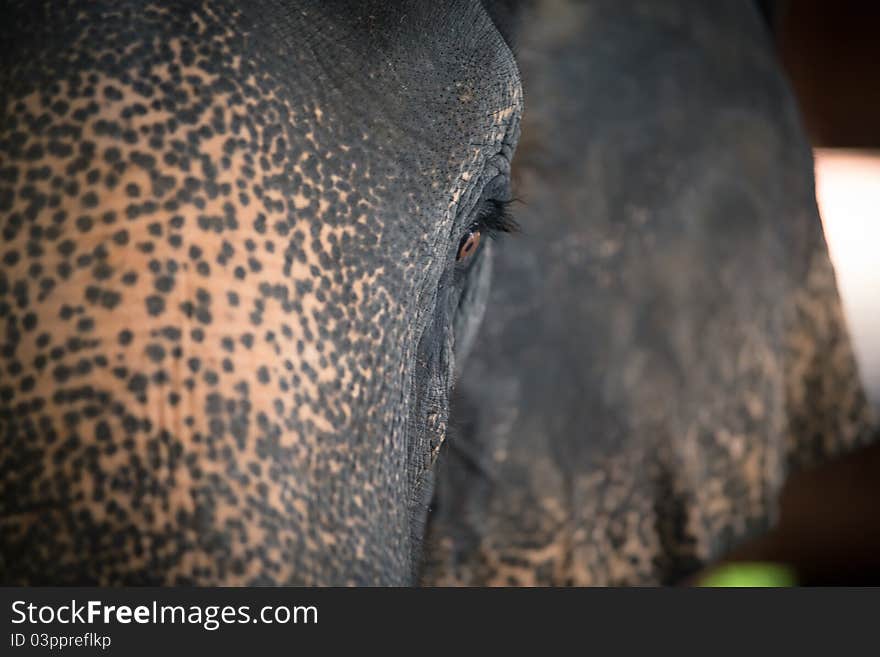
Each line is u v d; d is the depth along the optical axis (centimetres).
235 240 133
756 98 309
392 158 154
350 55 154
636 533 299
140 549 122
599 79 291
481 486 285
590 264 287
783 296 310
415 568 182
